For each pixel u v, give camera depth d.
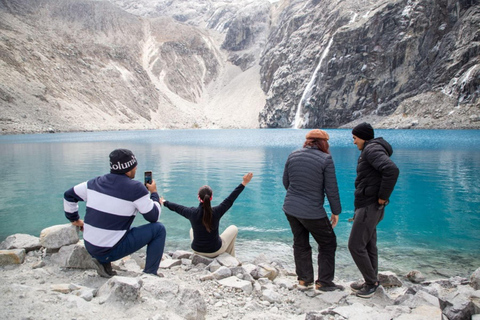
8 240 4.77
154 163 18.59
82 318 2.58
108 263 3.85
